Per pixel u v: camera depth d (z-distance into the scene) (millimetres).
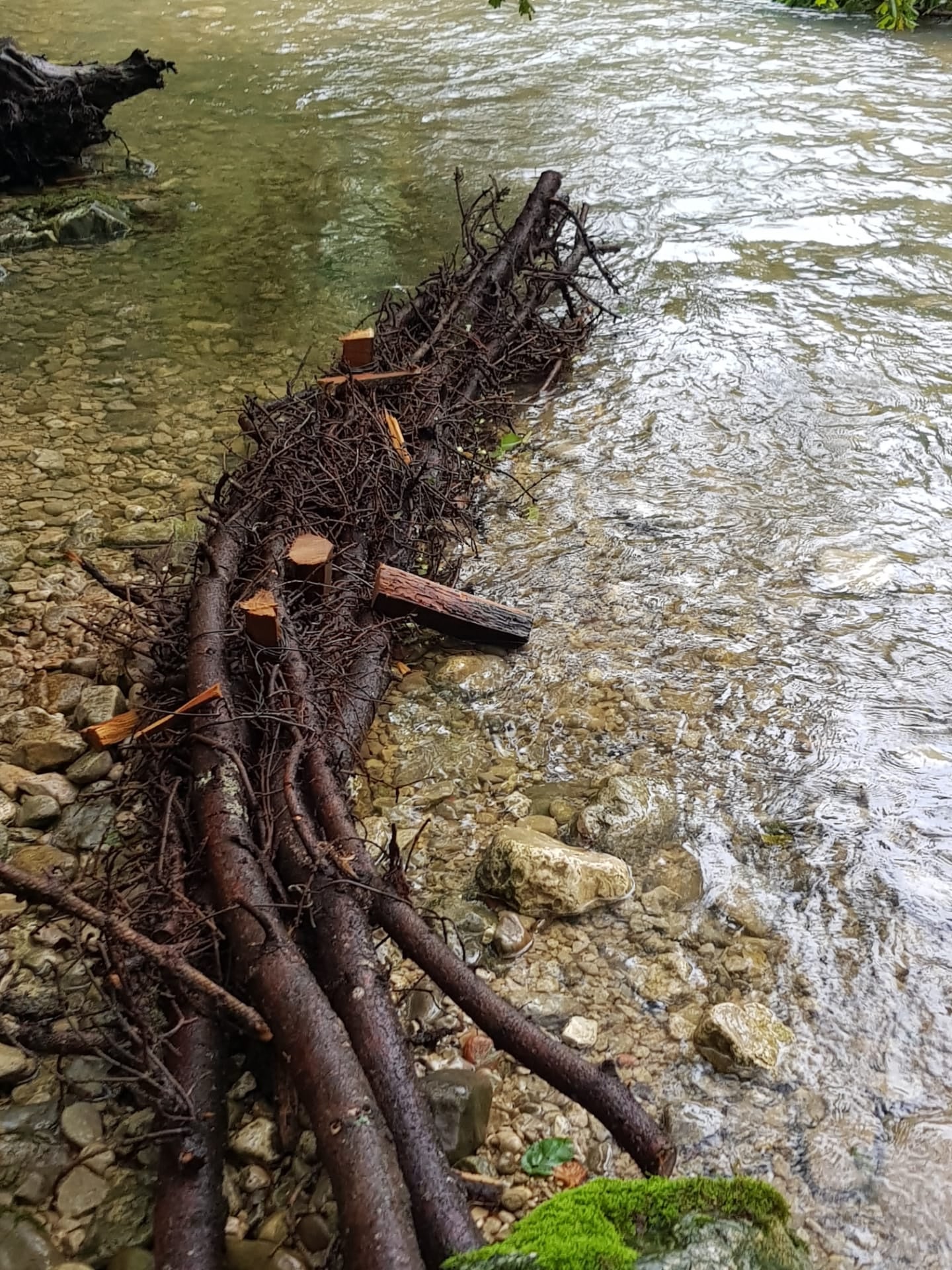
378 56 10281
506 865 2590
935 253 6301
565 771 3014
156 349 5375
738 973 2432
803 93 9133
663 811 2828
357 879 2252
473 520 4105
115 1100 2172
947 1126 2125
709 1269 1538
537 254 5609
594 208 7004
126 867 2572
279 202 7152
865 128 8305
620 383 5066
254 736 2777
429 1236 1727
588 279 6078
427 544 3957
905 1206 1992
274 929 2088
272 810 2471
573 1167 2055
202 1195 1837
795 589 3709
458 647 3502
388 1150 1760
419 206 7086
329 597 3244
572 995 2387
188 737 2686
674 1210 1662
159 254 6453
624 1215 1661
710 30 11023
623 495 4254
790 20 11406
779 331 5488
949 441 4543
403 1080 1927
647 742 3096
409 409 4180
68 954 2471
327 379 4238
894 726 3129
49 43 10562
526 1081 2215
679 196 7160
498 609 3463
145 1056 1925
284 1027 1932
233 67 9977
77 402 4914
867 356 5223
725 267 6199
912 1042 2285
